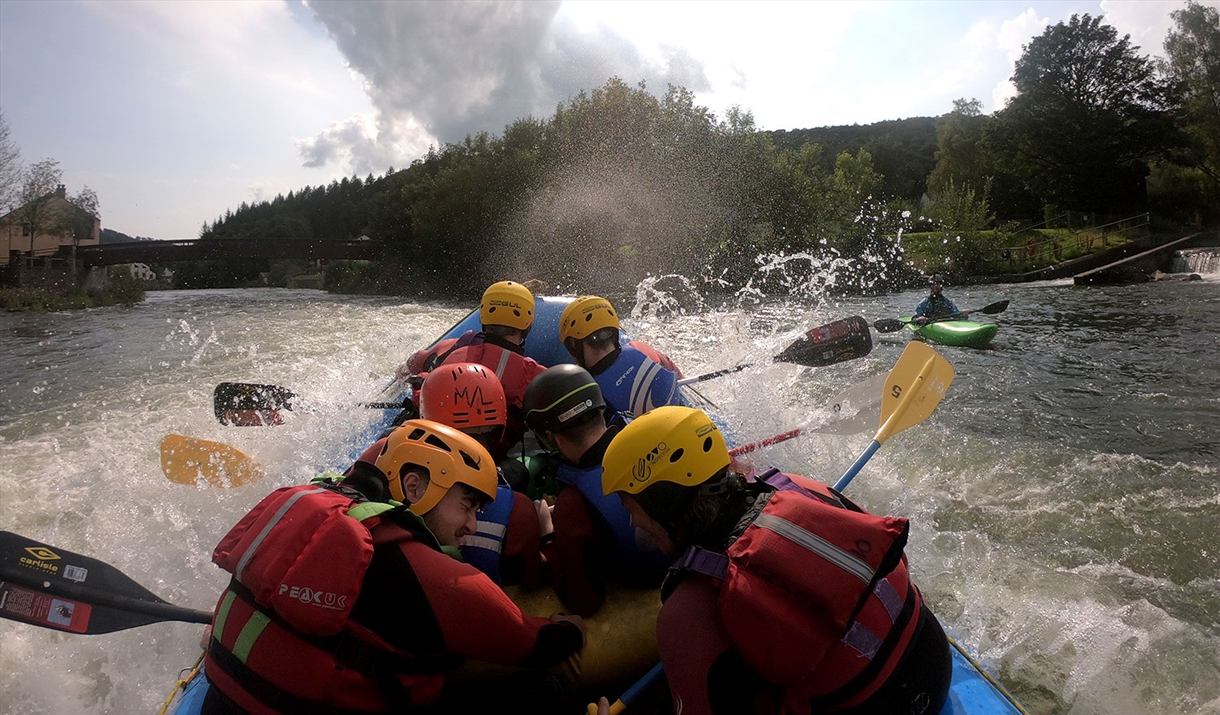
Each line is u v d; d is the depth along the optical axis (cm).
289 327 1642
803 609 137
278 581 148
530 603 212
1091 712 264
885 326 1195
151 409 782
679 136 2969
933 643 157
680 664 145
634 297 2191
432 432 183
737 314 1399
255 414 449
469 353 316
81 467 550
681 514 155
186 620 219
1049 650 301
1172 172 4062
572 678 195
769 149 2986
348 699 153
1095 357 1047
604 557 205
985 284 2759
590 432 204
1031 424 675
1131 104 4322
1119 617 324
